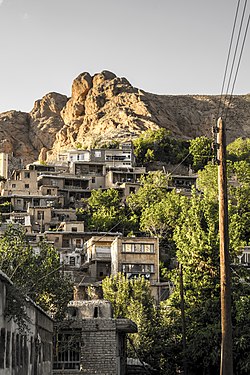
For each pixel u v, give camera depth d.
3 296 19.75
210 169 100.62
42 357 29.27
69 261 81.38
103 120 198.50
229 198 89.44
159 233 86.69
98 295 65.75
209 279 46.22
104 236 83.44
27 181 116.50
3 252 34.84
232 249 49.19
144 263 72.38
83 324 36.00
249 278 46.47
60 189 116.38
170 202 89.06
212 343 41.91
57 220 102.31
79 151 132.12
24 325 22.03
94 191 108.69
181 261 48.16
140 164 139.38
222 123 24.89
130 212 101.25
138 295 50.88
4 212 107.94
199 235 47.47
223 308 23.33
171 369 46.38
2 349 19.42
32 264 35.75
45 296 36.47
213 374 43.53
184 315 43.56
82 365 35.31
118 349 37.56
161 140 145.88
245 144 162.38
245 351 40.34
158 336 47.25
